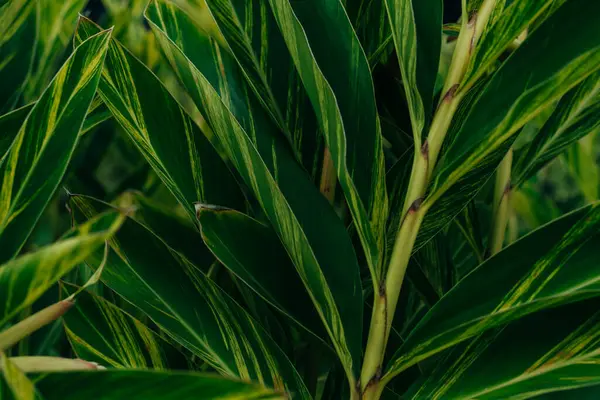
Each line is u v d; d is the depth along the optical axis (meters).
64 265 0.54
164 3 0.87
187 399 0.53
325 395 0.92
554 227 0.78
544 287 0.76
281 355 0.83
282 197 0.71
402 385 0.97
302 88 0.88
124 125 0.83
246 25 0.87
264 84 0.88
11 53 0.93
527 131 1.22
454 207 0.85
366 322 0.93
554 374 0.74
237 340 0.83
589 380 0.72
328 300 0.75
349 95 0.80
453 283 1.06
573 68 0.71
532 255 0.78
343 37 0.80
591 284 0.75
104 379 0.53
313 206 0.82
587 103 0.94
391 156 1.09
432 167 0.78
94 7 1.09
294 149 0.89
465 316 0.77
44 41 0.95
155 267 0.85
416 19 0.79
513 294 0.77
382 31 0.92
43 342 0.95
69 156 0.68
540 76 0.73
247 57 0.87
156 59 1.01
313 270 0.74
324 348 0.87
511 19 0.73
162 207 0.95
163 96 0.84
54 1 0.94
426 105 0.79
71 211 0.85
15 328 0.60
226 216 0.82
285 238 0.76
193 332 0.82
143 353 0.87
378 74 0.98
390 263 0.79
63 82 0.67
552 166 1.23
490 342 0.78
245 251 0.83
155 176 1.01
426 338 0.77
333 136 0.72
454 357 0.79
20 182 0.67
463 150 0.75
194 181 0.86
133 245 0.85
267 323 0.95
